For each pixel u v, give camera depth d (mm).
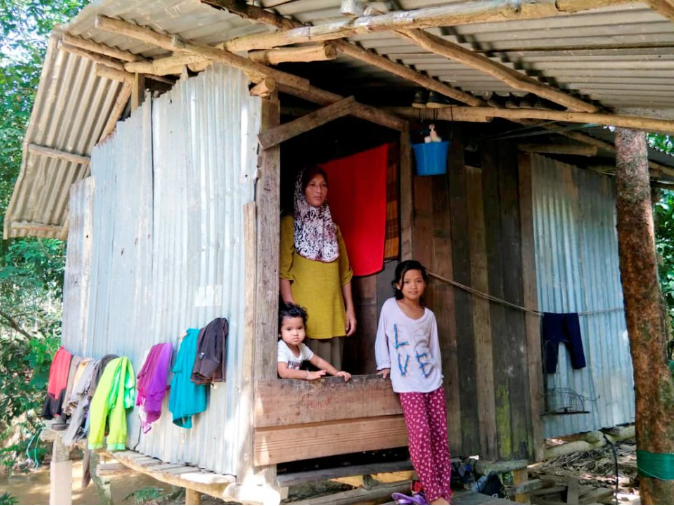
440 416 3951
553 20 2566
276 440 3502
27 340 10016
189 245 4285
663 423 4668
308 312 4113
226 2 2842
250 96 3822
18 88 10016
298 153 5422
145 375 4230
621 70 3072
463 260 4793
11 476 9172
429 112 4348
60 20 10094
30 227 7656
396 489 4098
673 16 2125
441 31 2836
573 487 6172
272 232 3693
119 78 5293
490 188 5152
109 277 5457
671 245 8680
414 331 3971
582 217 6273
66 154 6629
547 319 5496
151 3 3357
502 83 3646
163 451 4309
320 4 2873
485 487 4727
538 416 5188
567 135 5230
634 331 4867
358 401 3869
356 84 4531
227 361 3775
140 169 5027
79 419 4953
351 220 4836
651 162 6309
